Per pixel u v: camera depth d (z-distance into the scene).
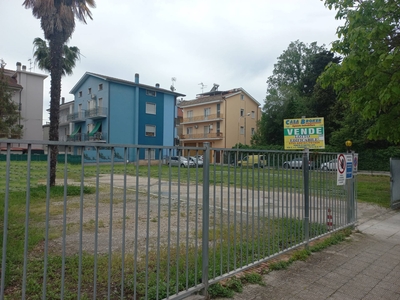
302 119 8.63
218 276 3.62
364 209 9.49
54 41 12.71
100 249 4.82
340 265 4.57
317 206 5.60
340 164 6.28
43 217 6.89
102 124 35.31
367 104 7.71
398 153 28.45
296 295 3.55
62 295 2.40
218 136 46.75
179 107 52.31
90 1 13.67
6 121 25.05
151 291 3.24
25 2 12.59
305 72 48.91
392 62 6.91
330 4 8.61
